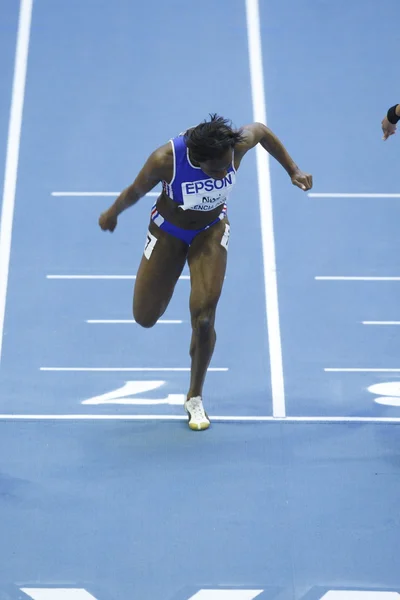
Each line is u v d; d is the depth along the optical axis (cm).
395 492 1417
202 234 1447
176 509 1380
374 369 1666
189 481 1433
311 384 1638
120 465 1462
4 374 1638
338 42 2405
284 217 1980
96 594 1231
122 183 2042
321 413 1577
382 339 1725
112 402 1594
